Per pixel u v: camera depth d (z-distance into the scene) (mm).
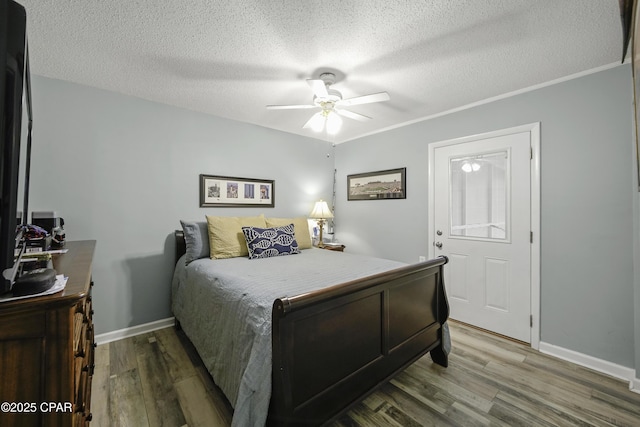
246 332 1358
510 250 2482
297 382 1203
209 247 2623
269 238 2684
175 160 2758
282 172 3631
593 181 2062
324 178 4109
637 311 1811
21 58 728
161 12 1452
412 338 1823
